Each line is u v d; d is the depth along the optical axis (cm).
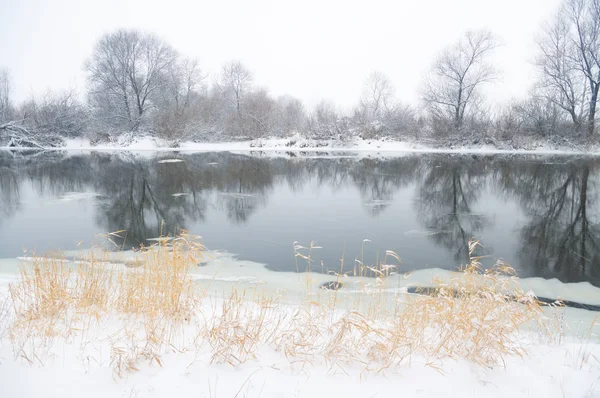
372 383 292
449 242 954
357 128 4131
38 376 282
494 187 1708
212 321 394
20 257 787
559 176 1945
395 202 1430
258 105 4278
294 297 571
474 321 367
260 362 312
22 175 1992
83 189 1636
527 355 357
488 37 3634
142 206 1338
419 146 3791
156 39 4188
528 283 702
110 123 4131
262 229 1064
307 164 2517
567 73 3253
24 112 4056
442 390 290
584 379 320
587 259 838
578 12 3219
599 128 3206
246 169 2261
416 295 568
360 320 353
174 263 445
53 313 384
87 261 640
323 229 1066
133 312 402
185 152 3462
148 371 293
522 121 3459
